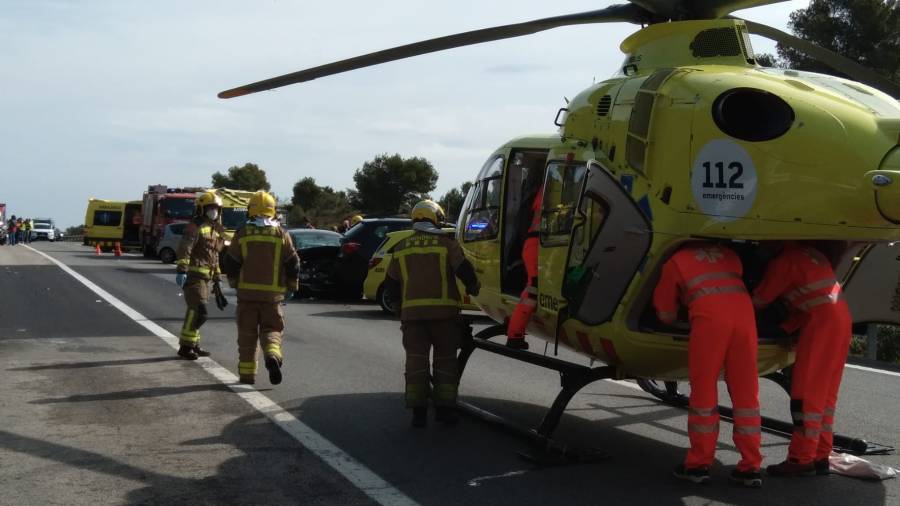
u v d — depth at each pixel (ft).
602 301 19.71
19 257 116.98
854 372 35.78
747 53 20.67
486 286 26.04
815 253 19.42
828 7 100.37
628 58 21.95
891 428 25.36
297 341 40.29
